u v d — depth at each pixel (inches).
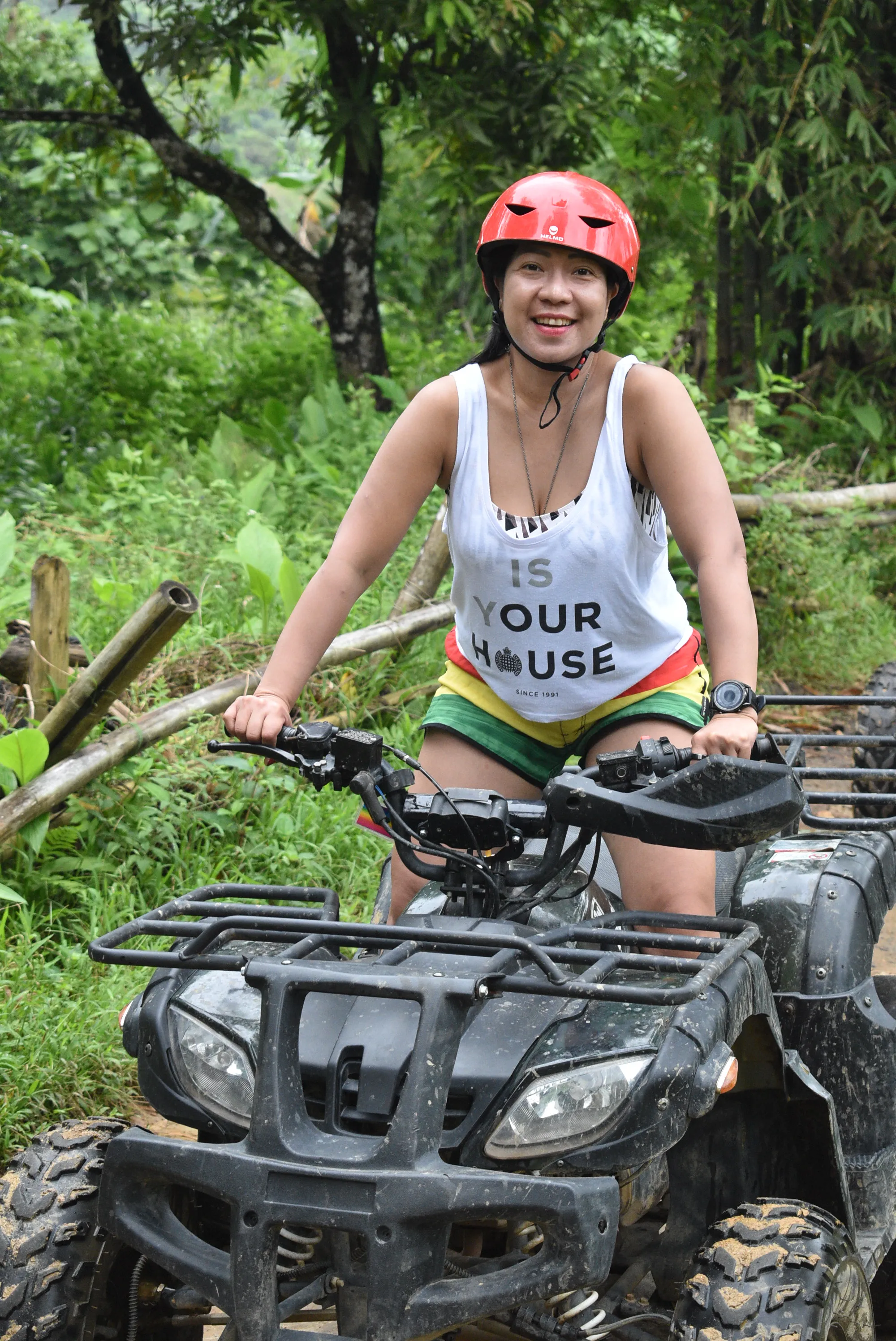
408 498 108.2
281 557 228.8
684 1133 87.6
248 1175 80.1
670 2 418.3
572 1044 86.2
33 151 635.5
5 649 198.4
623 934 91.6
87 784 177.3
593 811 89.0
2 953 159.2
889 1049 116.6
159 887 182.4
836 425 398.9
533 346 101.3
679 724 110.3
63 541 288.7
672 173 435.8
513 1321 91.0
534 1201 76.8
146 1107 151.5
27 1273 90.3
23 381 478.6
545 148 405.1
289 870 189.9
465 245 553.6
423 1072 80.4
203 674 216.1
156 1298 97.9
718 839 87.5
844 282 419.2
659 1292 103.7
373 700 229.6
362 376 455.5
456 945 88.7
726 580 100.5
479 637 111.3
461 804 97.4
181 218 700.0
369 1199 77.9
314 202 644.7
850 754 278.7
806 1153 100.7
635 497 105.6
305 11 409.4
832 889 120.8
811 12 400.5
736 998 88.9
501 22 379.2
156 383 475.8
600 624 107.3
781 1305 80.8
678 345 477.4
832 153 392.5
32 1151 97.7
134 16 439.5
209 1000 93.9
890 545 370.6
